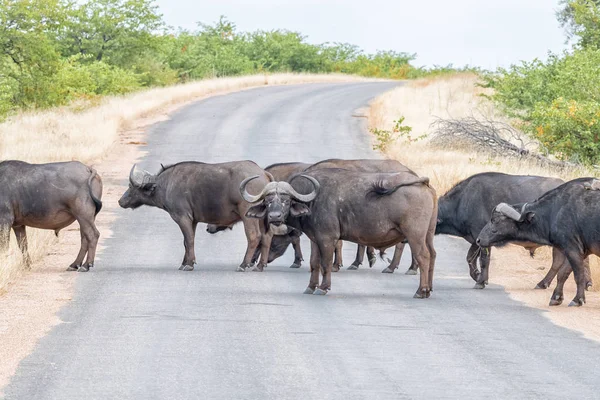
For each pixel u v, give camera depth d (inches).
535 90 3115.2
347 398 692.1
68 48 5408.5
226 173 1385.3
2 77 3572.8
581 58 2625.5
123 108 3858.3
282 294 1163.3
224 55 6663.4
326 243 1170.6
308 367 784.9
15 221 1342.3
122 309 1041.5
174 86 5044.3
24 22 3673.7
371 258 1428.4
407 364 800.9
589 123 2217.0
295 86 5546.3
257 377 750.5
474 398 698.8
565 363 817.5
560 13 4266.7
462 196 1318.9
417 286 1251.8
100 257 1455.5
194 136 3277.6
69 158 2593.5
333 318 1004.6
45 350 841.5
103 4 5482.3
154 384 727.7
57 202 1336.1
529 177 1288.1
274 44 7721.5
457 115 3644.2
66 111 3745.1
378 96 4744.1
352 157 2780.5
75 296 1123.9
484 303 1126.4
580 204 1126.4
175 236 1668.3
